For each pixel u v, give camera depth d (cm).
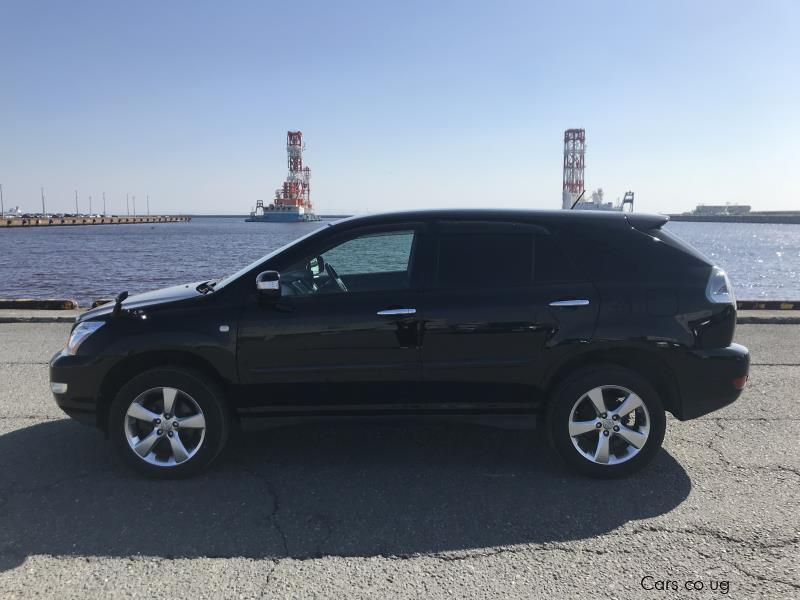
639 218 421
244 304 398
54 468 420
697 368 394
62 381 400
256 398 400
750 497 375
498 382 399
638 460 398
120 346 393
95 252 4672
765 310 1055
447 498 378
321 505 369
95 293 2098
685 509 361
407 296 398
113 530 339
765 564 304
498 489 390
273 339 392
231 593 283
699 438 473
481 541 328
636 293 395
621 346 391
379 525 346
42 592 283
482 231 411
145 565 305
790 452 444
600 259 404
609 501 372
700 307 394
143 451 398
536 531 338
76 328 413
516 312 393
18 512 358
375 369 396
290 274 408
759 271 3541
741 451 447
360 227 416
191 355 396
